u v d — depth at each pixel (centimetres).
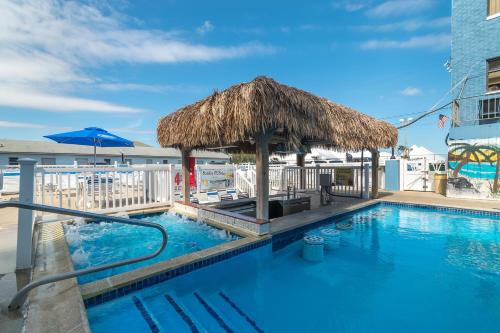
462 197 926
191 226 599
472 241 523
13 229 439
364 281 362
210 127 479
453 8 1011
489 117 916
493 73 938
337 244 505
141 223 254
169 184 748
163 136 652
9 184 977
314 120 512
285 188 1105
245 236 464
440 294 326
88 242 493
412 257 445
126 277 278
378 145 830
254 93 400
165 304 294
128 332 250
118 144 1103
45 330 190
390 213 761
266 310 293
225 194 969
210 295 328
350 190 1109
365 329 257
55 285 255
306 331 255
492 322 266
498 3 927
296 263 426
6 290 244
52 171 582
